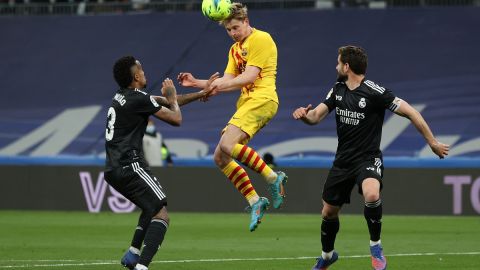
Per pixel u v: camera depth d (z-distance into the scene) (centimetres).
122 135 2366
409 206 5109
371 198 2356
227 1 2533
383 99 2409
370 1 6788
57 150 6419
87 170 5434
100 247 3444
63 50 6869
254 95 2538
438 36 6544
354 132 2431
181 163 5750
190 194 5331
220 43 6719
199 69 6612
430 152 5944
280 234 4006
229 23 2542
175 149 6250
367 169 2409
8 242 3634
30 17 7038
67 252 3253
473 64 6419
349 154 2439
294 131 6194
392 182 5128
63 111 6575
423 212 5094
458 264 2859
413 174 5109
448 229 4222
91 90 6656
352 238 3778
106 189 5394
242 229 4256
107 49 6825
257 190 5238
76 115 6550
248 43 2533
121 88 2420
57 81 6725
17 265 2830
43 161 5947
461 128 6172
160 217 2361
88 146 6388
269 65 2550
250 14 6788
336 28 6662
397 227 4334
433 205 5084
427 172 5097
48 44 6906
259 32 2553
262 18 6762
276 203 2544
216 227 4362
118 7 7025
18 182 5528
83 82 6700
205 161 5734
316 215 5153
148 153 5419
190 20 6850
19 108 6625
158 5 6975
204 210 5306
